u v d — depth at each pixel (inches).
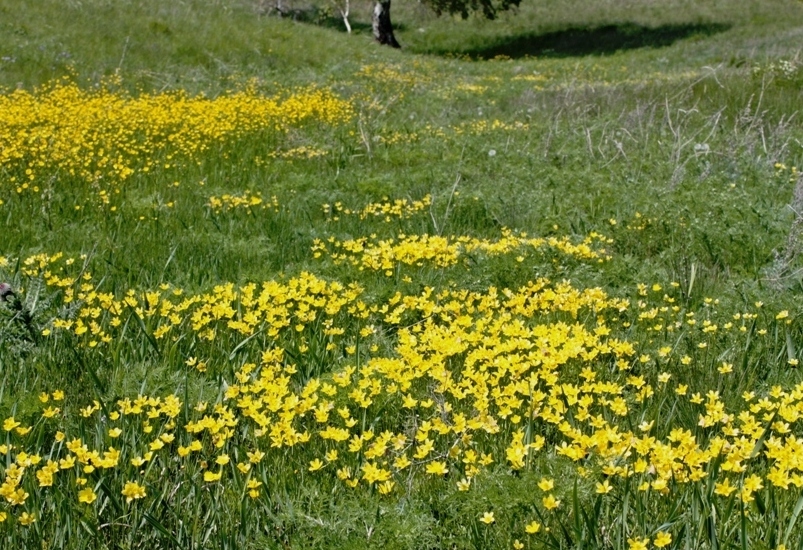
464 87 803.4
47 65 682.8
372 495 122.8
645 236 274.7
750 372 165.9
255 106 540.7
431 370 159.9
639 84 717.9
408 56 1096.8
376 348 176.4
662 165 368.5
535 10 1610.5
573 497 108.2
